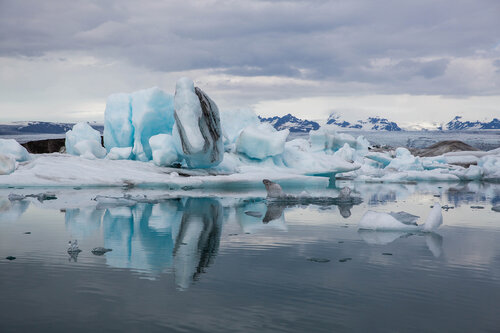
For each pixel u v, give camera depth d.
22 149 19.64
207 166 19.45
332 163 21.81
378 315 4.09
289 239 7.40
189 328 3.76
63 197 13.43
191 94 17.94
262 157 21.06
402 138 141.12
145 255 6.20
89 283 4.89
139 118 20.42
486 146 71.19
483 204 12.97
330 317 4.04
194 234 7.79
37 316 3.96
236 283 4.95
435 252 6.51
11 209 10.72
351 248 6.75
